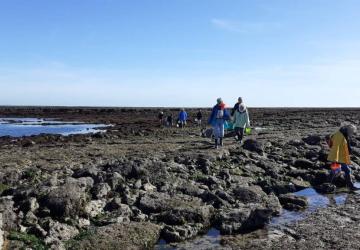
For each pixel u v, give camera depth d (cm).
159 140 2625
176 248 927
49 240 875
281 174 1655
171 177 1380
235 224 1040
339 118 5981
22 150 2139
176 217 1052
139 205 1133
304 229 1033
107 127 4878
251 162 1758
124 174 1364
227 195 1247
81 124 5875
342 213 1182
